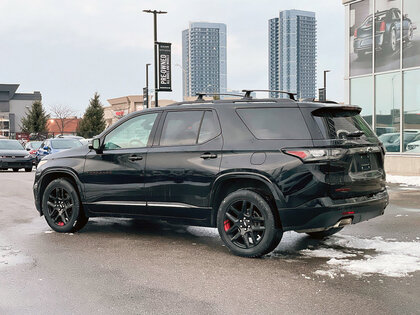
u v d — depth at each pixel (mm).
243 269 5172
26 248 6195
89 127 66750
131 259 5625
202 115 6246
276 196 5469
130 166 6594
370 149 5828
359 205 5535
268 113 5793
